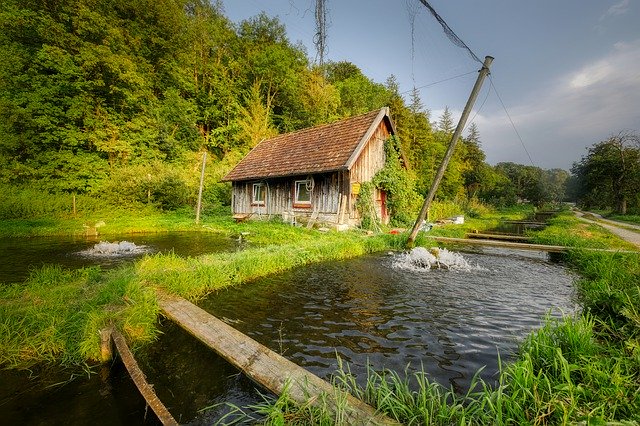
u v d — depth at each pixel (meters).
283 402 2.46
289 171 15.70
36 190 17.70
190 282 5.88
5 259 8.71
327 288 6.46
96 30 21.36
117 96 23.47
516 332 4.40
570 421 2.18
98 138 21.83
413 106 45.47
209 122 31.17
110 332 3.55
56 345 3.64
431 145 39.16
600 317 4.36
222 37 31.58
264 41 35.59
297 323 4.66
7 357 3.37
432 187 11.14
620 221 30.19
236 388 3.09
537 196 75.06
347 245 10.20
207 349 3.86
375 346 3.95
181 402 2.86
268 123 32.66
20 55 19.64
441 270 8.44
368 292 6.23
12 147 18.03
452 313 5.13
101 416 2.66
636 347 3.04
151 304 4.63
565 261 10.14
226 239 13.16
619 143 41.19
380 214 16.59
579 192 63.47
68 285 5.43
